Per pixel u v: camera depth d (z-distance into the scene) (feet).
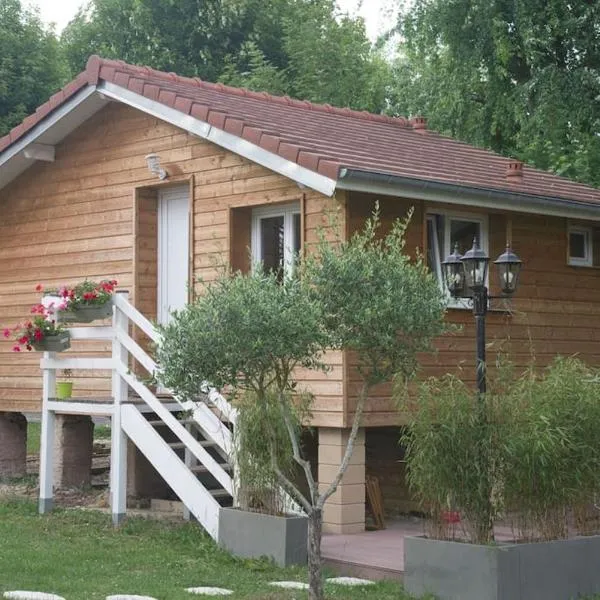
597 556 30.60
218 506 36.24
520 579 28.40
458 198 40.98
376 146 45.83
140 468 47.98
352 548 35.68
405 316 27.40
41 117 49.34
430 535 30.01
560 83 72.59
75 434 51.49
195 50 118.01
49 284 51.65
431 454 28.91
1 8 111.04
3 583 30.07
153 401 39.40
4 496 47.75
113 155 48.96
